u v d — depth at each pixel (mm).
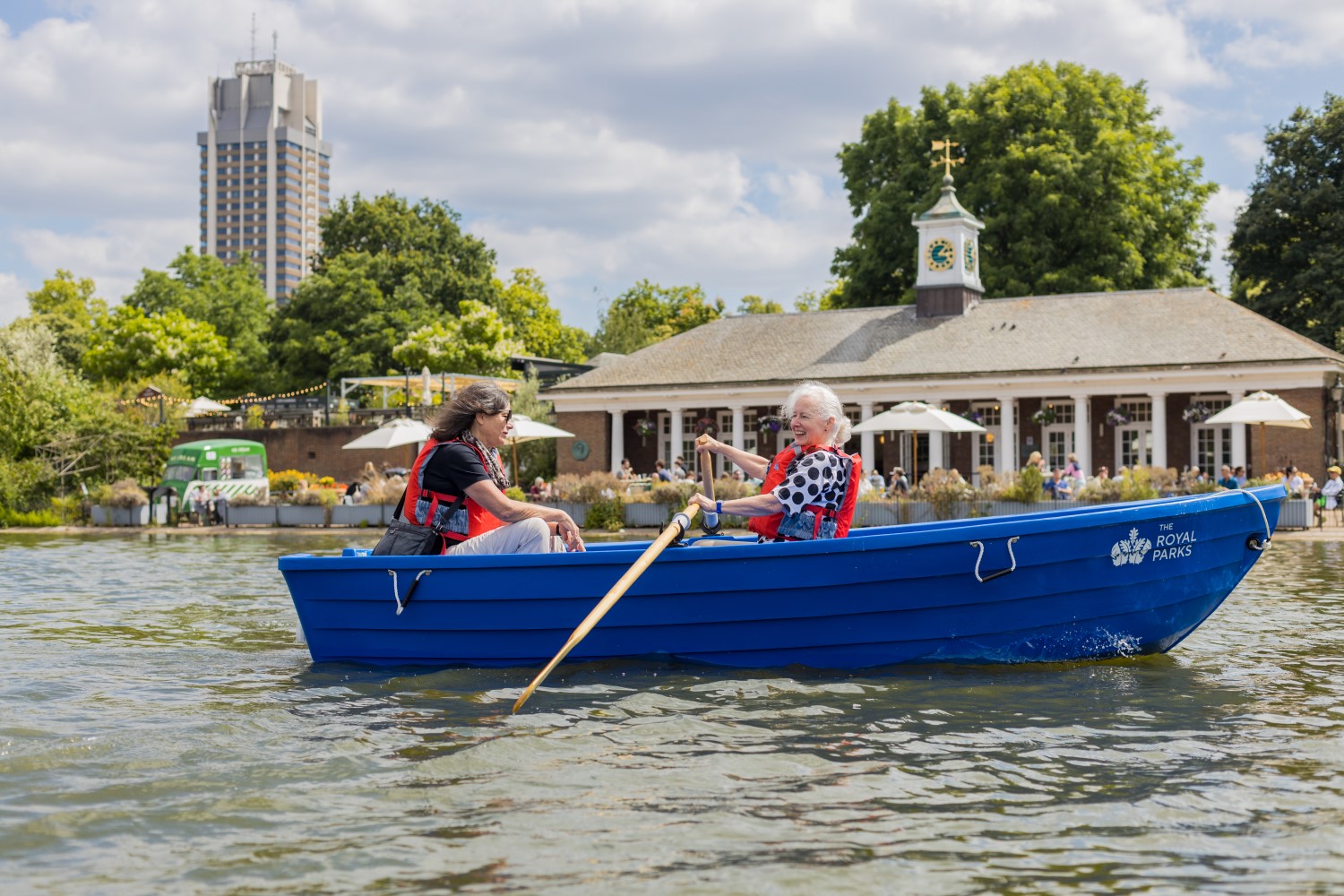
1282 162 45906
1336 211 44000
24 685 6906
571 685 6793
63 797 4535
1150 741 5430
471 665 7484
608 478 28672
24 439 35938
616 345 65625
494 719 5930
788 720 5875
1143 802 4441
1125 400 34938
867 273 48375
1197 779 4770
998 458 36344
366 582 7551
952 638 7398
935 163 41281
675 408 39625
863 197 49562
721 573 7211
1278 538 21891
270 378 67812
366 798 4516
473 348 59688
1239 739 5461
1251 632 9195
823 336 40125
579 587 7281
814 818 4250
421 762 5039
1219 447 33594
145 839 4051
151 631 9531
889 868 3729
